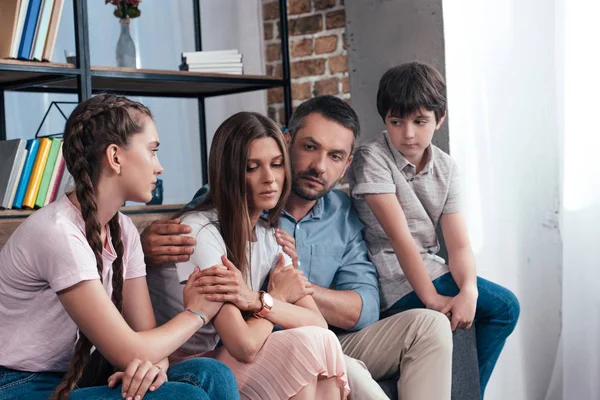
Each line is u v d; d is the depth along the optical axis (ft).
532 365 10.20
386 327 7.27
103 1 11.92
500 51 9.77
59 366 5.39
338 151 7.26
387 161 8.02
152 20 12.09
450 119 9.27
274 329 7.06
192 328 5.61
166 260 6.20
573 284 9.82
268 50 11.87
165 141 12.23
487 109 9.64
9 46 7.94
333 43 11.08
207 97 11.64
